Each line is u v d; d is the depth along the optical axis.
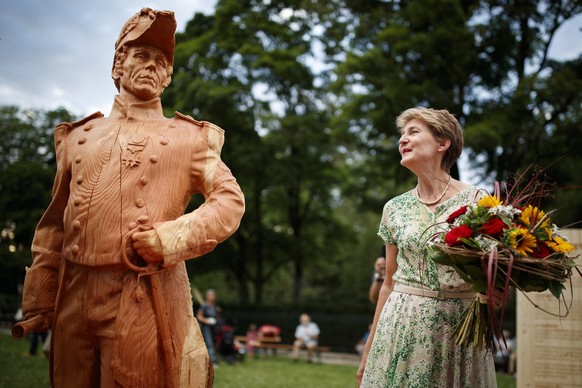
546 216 2.89
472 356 3.09
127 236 2.74
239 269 29.62
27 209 28.31
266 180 26.45
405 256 3.29
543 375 5.40
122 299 2.73
